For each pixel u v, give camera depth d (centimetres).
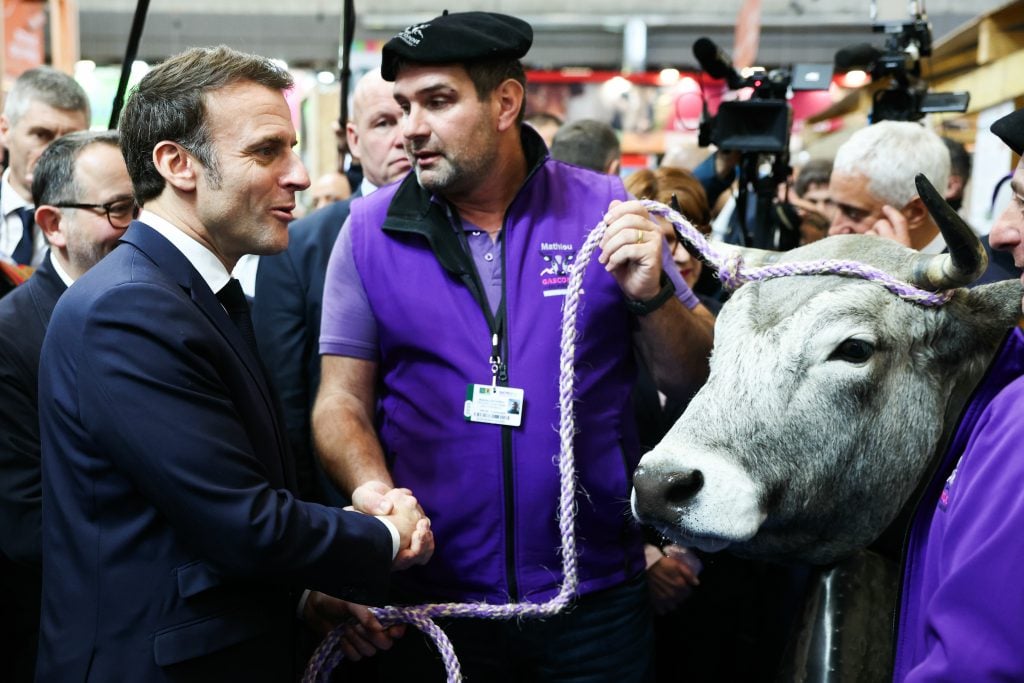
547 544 184
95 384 145
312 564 151
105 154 205
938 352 162
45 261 212
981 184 362
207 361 152
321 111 553
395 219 190
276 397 175
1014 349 146
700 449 154
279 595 163
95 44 1036
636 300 181
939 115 455
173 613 149
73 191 203
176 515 145
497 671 190
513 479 182
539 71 888
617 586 192
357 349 198
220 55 160
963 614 124
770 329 159
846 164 254
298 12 1029
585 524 187
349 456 186
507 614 179
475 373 183
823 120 642
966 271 148
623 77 828
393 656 196
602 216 193
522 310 185
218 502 144
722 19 1024
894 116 318
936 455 165
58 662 151
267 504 148
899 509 165
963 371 164
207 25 1038
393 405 194
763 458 155
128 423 143
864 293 158
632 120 823
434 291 188
